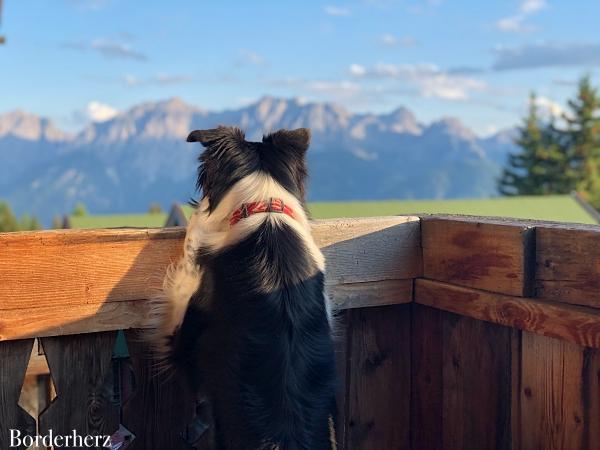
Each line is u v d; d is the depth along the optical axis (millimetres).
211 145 1410
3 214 33750
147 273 1214
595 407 1080
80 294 1150
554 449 1153
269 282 1213
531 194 28031
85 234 1146
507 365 1240
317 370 1199
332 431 1189
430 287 1380
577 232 1106
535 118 28250
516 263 1190
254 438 1117
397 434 1452
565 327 1101
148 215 14680
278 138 1447
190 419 1262
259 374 1148
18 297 1102
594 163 27469
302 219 1342
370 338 1416
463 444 1339
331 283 1346
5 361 1112
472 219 1319
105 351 1191
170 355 1238
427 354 1420
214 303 1231
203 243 1282
